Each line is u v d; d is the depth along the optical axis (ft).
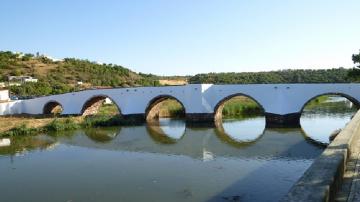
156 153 90.27
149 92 155.94
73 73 353.51
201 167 73.77
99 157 87.51
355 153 35.70
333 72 341.41
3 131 124.98
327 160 26.27
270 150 88.74
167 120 159.12
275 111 132.16
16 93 247.29
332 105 206.39
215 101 144.66
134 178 67.10
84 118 148.05
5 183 67.31
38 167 79.15
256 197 53.57
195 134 119.14
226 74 361.30
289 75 345.51
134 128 136.77
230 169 71.20
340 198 23.21
